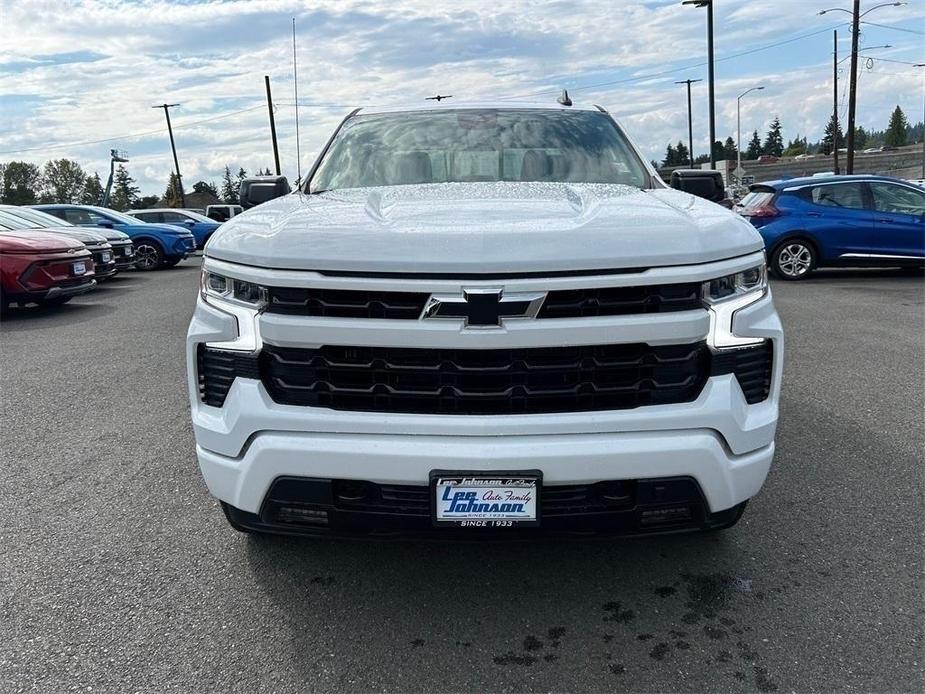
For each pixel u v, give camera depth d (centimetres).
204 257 260
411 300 222
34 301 962
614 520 233
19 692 221
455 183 329
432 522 227
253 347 235
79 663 234
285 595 273
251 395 236
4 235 966
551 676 225
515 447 223
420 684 223
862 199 1124
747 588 272
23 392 563
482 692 219
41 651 240
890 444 413
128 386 579
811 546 302
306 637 247
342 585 280
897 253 1117
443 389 227
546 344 221
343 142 379
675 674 225
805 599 264
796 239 1123
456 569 291
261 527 248
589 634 246
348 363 229
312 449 228
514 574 287
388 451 225
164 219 2464
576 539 238
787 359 617
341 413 229
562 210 254
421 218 245
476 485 224
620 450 224
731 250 237
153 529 327
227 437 239
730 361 236
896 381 542
